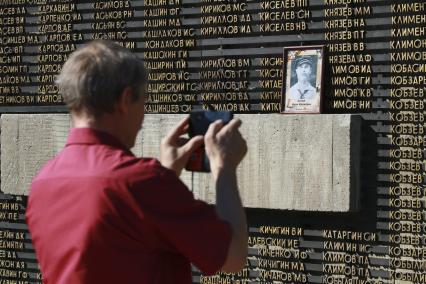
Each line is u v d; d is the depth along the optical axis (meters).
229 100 5.00
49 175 1.96
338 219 4.64
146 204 1.81
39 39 5.68
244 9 4.94
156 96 5.22
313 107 4.66
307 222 4.74
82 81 1.93
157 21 5.24
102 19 5.45
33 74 5.71
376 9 4.53
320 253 4.69
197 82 5.11
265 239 4.86
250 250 4.91
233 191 1.98
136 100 1.99
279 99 4.82
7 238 5.80
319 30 4.71
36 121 5.51
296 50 4.74
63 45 5.60
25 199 5.74
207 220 1.86
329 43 4.68
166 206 1.82
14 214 5.78
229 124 2.09
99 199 1.82
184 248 1.85
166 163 2.12
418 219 4.41
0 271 5.84
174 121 5.00
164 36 5.21
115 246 1.82
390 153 4.48
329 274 4.67
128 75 1.95
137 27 5.31
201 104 5.09
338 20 4.64
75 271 1.84
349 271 4.59
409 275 4.43
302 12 4.75
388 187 4.49
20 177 5.57
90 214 1.82
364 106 4.57
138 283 1.84
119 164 1.85
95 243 1.82
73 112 2.00
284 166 4.64
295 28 4.77
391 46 4.48
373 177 4.54
